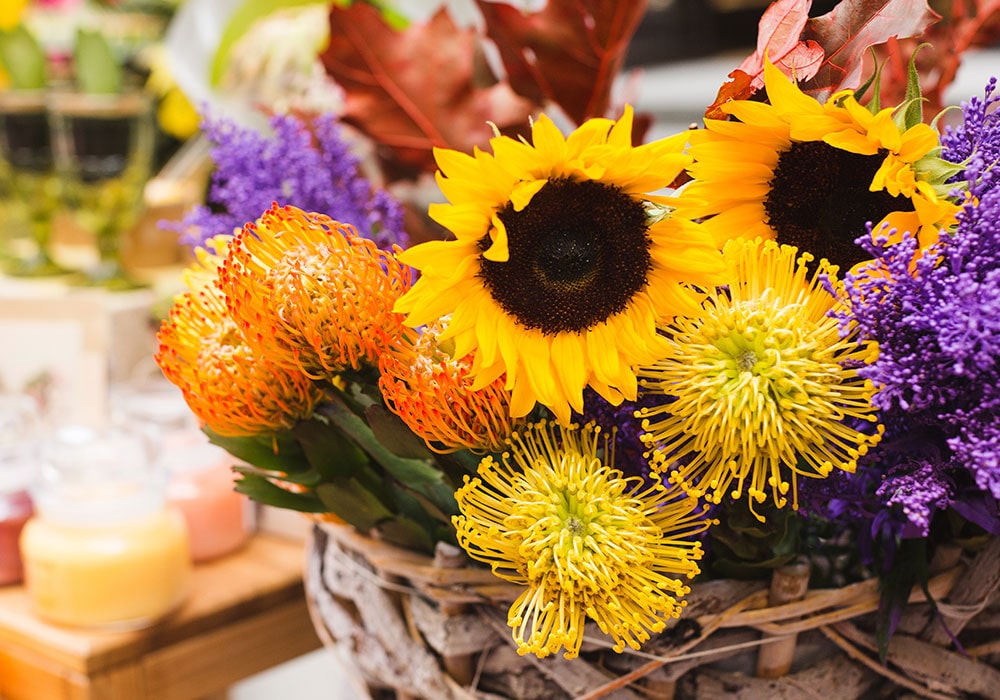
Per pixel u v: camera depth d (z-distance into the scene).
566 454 0.76
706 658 0.81
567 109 0.94
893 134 0.73
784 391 0.74
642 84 1.92
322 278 0.77
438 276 0.73
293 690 1.25
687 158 0.73
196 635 1.09
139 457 1.09
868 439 0.75
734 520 0.78
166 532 1.08
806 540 0.84
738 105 0.75
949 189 0.74
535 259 0.75
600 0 0.90
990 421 0.73
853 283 0.74
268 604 1.13
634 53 1.95
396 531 0.84
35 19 1.77
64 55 1.62
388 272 0.78
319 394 0.82
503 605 0.81
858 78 0.79
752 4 1.95
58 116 1.35
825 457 0.76
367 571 0.86
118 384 1.26
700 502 0.79
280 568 1.17
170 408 1.20
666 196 0.74
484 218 0.73
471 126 0.94
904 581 0.81
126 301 1.30
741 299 0.76
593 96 0.93
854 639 0.82
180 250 1.54
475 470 0.79
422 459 0.81
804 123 0.74
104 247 1.40
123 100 1.36
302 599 1.16
